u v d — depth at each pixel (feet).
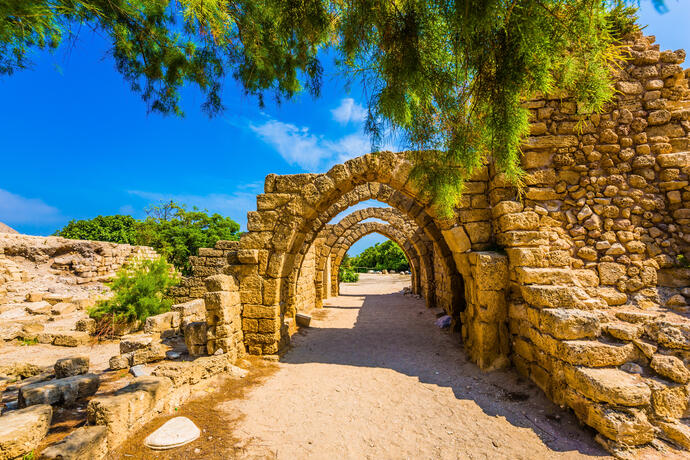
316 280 47.78
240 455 10.94
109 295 44.55
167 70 12.19
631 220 17.02
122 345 20.57
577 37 7.59
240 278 22.40
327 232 56.03
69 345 24.84
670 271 16.06
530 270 16.31
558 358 13.25
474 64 8.07
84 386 14.88
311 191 22.84
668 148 17.21
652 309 15.05
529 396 14.52
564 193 18.06
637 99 17.76
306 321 32.94
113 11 9.78
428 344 24.94
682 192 16.74
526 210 18.19
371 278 117.80
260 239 22.89
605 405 10.87
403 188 22.07
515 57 7.52
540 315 14.56
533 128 18.37
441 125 10.03
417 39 8.13
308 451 11.27
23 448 9.38
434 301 44.21
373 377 18.22
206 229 86.33
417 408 14.35
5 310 34.27
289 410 14.24
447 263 30.27
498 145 8.91
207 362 17.02
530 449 11.00
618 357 11.98
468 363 19.48
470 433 12.21
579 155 18.01
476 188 20.47
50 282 44.14
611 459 10.08
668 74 17.62
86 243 49.34
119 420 11.06
